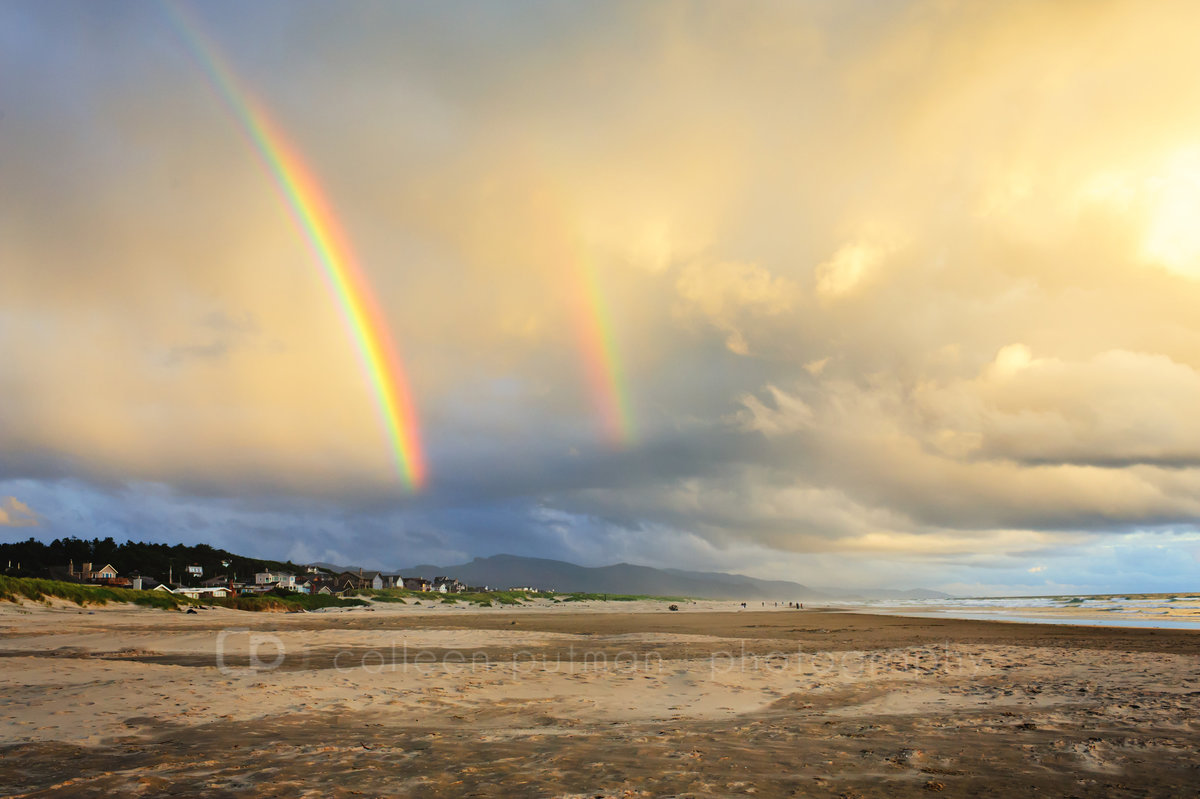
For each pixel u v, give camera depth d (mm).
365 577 199250
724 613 88688
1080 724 11203
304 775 8008
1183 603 106812
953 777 7832
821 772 8086
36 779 7766
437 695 14477
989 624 46750
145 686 14391
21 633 30453
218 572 178750
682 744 9750
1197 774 7910
